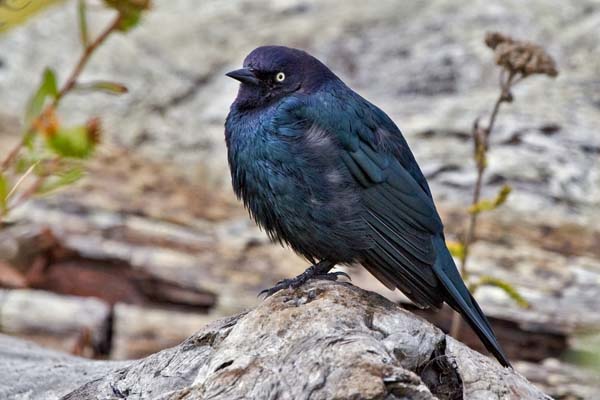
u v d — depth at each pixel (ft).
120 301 42.80
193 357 26.20
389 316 25.39
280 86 31.12
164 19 61.11
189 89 55.57
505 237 44.73
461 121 50.42
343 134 30.14
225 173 49.75
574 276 42.68
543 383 38.78
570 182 47.37
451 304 30.37
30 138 30.71
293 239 30.63
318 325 24.45
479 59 54.90
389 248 29.91
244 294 42.32
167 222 45.52
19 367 31.48
